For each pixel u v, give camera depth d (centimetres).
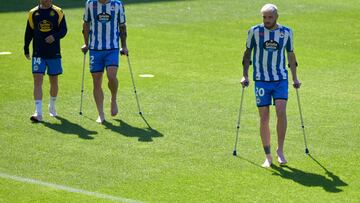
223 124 4362
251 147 3956
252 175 3538
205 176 3519
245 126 4331
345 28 7412
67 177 3500
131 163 3694
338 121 4422
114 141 4041
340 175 3541
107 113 4572
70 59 6028
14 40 6706
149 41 6756
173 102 4822
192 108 4684
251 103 4822
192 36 7000
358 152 3872
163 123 4375
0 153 3831
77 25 7394
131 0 8781
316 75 5594
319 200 3225
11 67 5722
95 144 3988
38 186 3378
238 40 6881
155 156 3803
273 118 4509
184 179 3478
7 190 3328
